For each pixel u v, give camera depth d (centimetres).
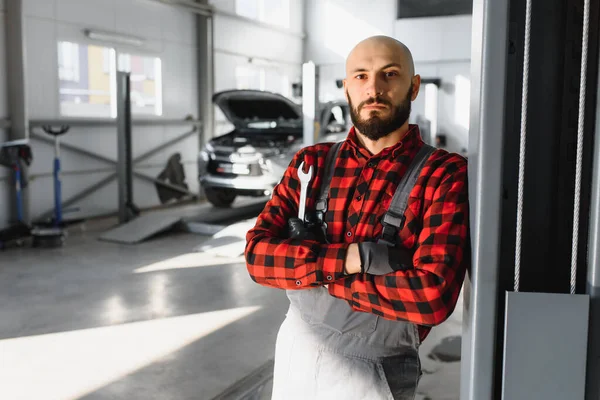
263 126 835
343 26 1301
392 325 114
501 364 92
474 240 92
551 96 92
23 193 666
